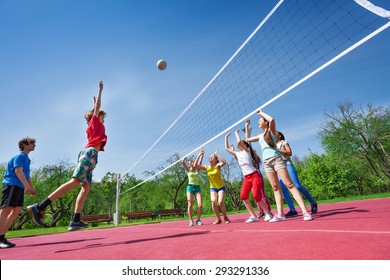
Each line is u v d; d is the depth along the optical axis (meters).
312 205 5.40
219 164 6.00
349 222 3.34
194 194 6.34
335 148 26.91
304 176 32.56
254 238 2.65
